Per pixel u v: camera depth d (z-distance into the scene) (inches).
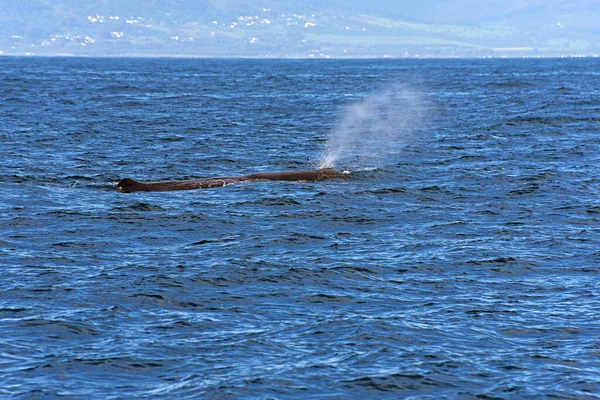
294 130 7160.4
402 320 2463.1
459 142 6259.8
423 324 2434.8
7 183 4340.6
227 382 2066.9
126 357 2201.0
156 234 3376.0
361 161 5378.9
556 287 2775.6
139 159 5334.6
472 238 3356.3
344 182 4451.3
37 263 2962.6
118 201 3927.2
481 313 2529.5
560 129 6993.1
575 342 2330.2
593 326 2437.3
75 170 4854.8
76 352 2230.6
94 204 3870.6
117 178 4635.8
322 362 2183.8
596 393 2050.9
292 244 3253.0
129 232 3398.1
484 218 3708.2
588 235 3405.5
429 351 2256.4
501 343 2321.6
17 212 3676.2
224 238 3329.2
